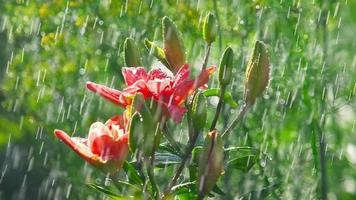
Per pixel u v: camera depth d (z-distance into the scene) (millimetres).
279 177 8453
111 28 11000
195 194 4965
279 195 8156
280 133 9023
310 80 8844
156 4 10578
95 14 11125
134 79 4902
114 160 4789
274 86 9102
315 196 8359
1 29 11961
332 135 9578
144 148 4758
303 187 8523
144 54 9594
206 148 4723
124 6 10766
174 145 5016
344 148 9773
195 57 9867
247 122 8969
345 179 9469
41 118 11758
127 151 4801
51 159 11852
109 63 11023
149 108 4766
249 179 8453
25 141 12320
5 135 12266
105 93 4859
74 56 11375
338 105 9180
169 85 4773
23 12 11641
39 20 11500
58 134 4801
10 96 11992
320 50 9102
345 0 9625
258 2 9406
